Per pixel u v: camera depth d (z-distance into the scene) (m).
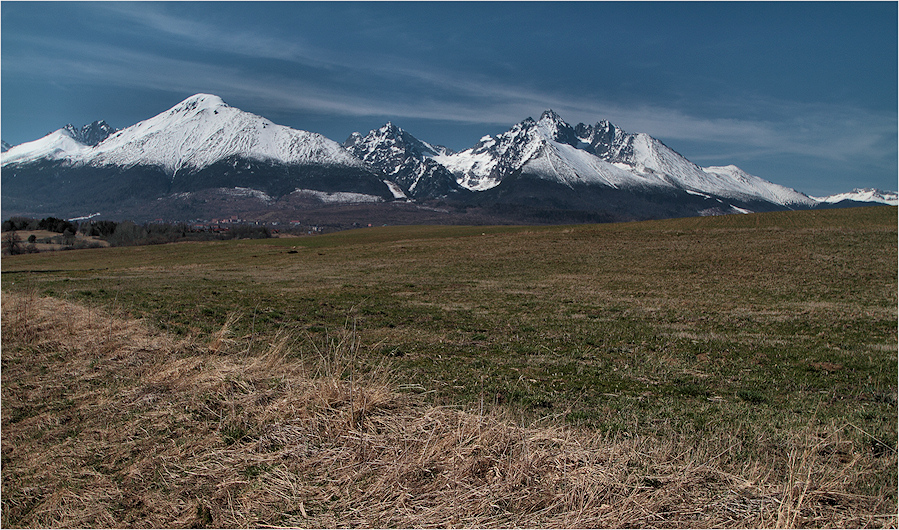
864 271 30.33
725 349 11.76
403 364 9.59
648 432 6.20
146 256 60.84
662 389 8.42
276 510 4.43
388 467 4.86
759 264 34.38
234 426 5.82
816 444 5.61
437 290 24.83
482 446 5.07
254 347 10.09
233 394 6.54
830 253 37.72
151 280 30.00
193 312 15.01
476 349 11.28
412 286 26.48
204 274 35.75
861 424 6.70
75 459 5.26
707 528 4.17
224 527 4.24
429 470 4.86
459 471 4.80
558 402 7.42
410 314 16.89
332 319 15.36
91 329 10.01
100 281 29.03
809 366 10.19
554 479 4.68
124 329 10.06
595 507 4.36
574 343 12.16
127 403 6.53
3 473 5.01
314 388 6.27
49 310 11.48
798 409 7.45
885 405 7.70
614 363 10.21
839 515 4.34
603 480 4.65
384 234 89.19
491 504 4.41
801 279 28.14
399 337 12.55
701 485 4.71
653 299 21.75
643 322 15.70
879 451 5.83
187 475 4.94
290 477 4.83
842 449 5.79
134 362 8.11
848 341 12.88
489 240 55.94
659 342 12.50
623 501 4.41
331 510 4.41
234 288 24.95
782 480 4.89
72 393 6.93
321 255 51.53
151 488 4.77
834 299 21.50
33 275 36.09
